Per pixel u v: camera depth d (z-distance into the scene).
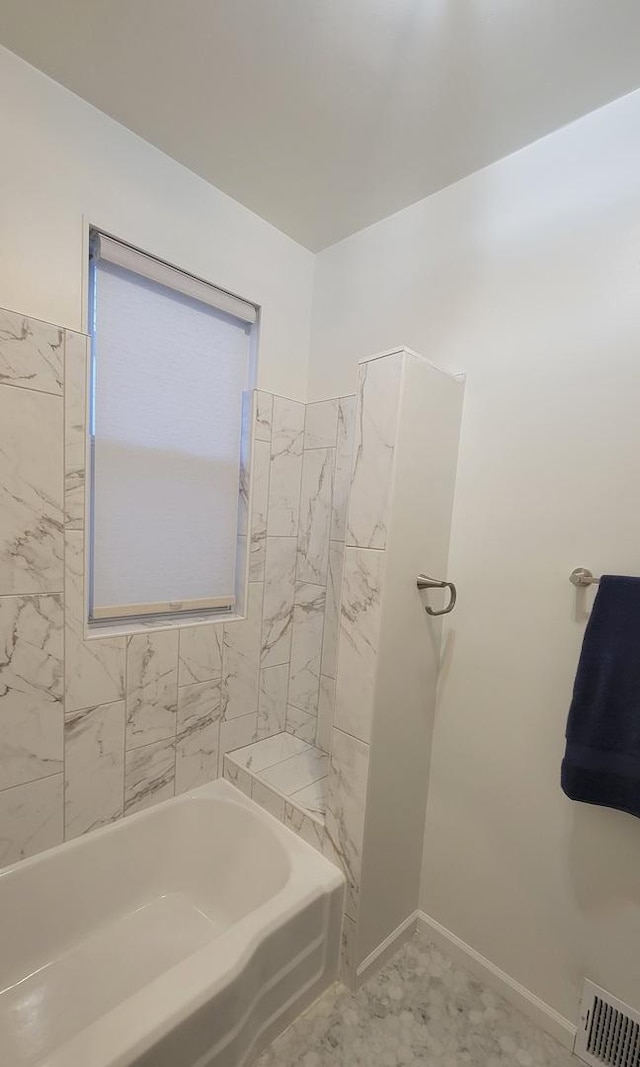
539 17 0.96
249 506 1.75
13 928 1.24
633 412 1.10
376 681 1.25
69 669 1.33
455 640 1.43
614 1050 1.13
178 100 1.22
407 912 1.50
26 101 1.14
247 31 1.03
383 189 1.50
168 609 1.61
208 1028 0.96
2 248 1.14
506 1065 1.17
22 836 1.28
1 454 1.17
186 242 1.48
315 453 1.87
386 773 1.32
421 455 1.29
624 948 1.12
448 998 1.33
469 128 1.23
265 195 1.56
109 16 1.01
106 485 1.43
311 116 1.24
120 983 1.26
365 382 1.28
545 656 1.25
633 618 1.04
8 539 1.19
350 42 1.04
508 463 1.31
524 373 1.28
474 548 1.39
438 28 0.99
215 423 1.69
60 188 1.21
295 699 1.94
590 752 1.08
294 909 1.19
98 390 1.39
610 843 1.14
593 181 1.15
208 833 1.61
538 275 1.25
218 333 1.67
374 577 1.25
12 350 1.16
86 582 1.34
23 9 1.00
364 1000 1.31
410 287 1.56
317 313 1.87
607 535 1.14
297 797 1.52
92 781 1.40
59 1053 0.82
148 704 1.51
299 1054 1.17
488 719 1.36
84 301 1.28
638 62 1.02
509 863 1.32
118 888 1.44
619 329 1.12
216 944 1.07
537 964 1.27
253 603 1.80
